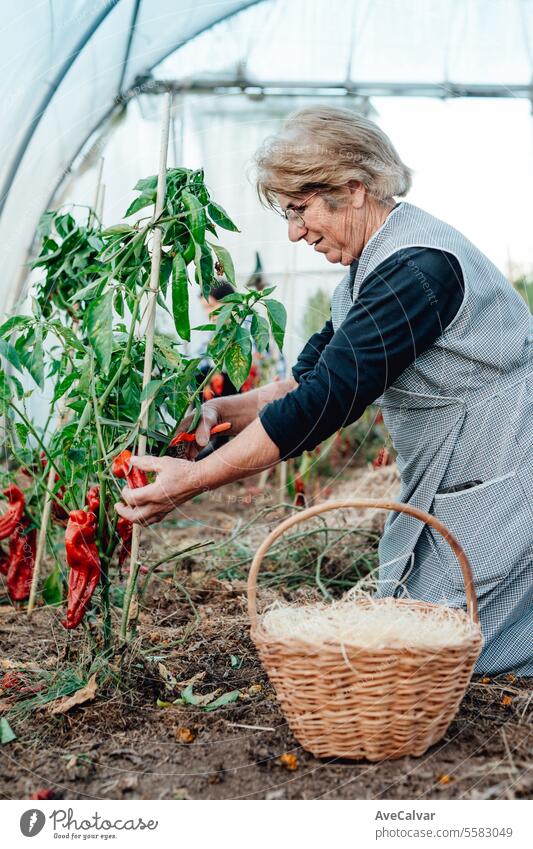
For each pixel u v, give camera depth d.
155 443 1.99
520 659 1.97
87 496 1.97
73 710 1.80
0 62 2.46
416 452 1.99
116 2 2.53
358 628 1.62
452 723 1.75
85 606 1.81
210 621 2.37
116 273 1.82
